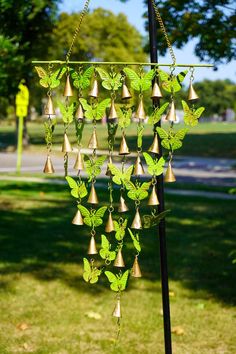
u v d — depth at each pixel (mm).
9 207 12258
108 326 5148
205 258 7680
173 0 10008
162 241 3209
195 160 25922
